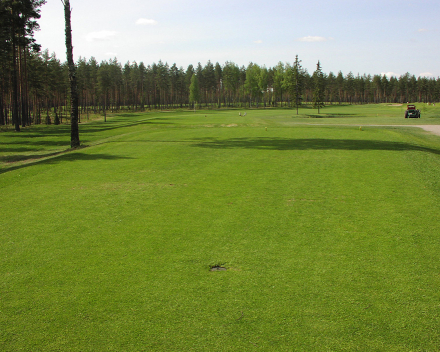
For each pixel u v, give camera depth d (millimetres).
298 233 7547
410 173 13227
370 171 13656
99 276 5812
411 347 4113
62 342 4258
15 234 7645
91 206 9594
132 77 142500
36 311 4891
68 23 22656
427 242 7027
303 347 4121
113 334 4395
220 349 4098
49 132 41344
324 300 5070
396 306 4914
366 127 35500
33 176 13430
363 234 7461
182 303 5027
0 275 5875
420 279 5633
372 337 4289
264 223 8156
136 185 11867
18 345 4211
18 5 42219
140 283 5578
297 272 5883
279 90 158250
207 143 22406
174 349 4109
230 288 5410
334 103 192625
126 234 7586
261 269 6000
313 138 24656
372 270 5930
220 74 168500
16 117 43094
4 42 45750
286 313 4773
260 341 4230
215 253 6629
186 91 166375
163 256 6516
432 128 37062
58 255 6613
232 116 72250
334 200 9891
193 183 12047
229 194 10633
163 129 34469
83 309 4918
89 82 124125
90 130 42688
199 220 8406
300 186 11477
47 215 8875
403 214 8680
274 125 40844
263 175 13156
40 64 77562
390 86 194875
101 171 14203
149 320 4660
